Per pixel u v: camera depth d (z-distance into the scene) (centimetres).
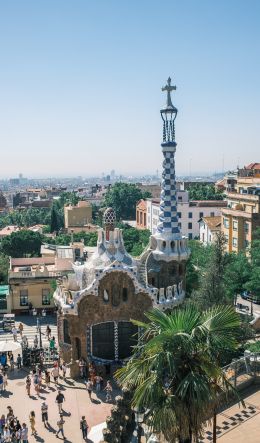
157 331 2117
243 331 4569
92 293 4881
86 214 18512
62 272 7506
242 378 2920
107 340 5028
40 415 4019
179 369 1961
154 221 15388
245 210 9975
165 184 5378
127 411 2827
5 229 16700
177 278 5409
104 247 5238
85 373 4791
